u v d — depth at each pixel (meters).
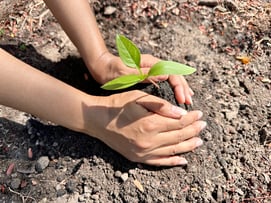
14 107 0.51
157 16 0.71
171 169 0.54
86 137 0.57
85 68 0.63
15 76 0.49
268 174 0.54
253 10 0.71
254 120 0.59
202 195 0.53
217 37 0.69
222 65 0.65
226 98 0.61
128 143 0.52
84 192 0.53
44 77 0.51
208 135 0.57
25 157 0.57
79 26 0.57
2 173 0.55
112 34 0.69
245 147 0.57
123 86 0.48
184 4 0.72
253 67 0.65
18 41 0.67
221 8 0.71
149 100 0.52
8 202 0.53
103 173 0.54
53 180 0.55
